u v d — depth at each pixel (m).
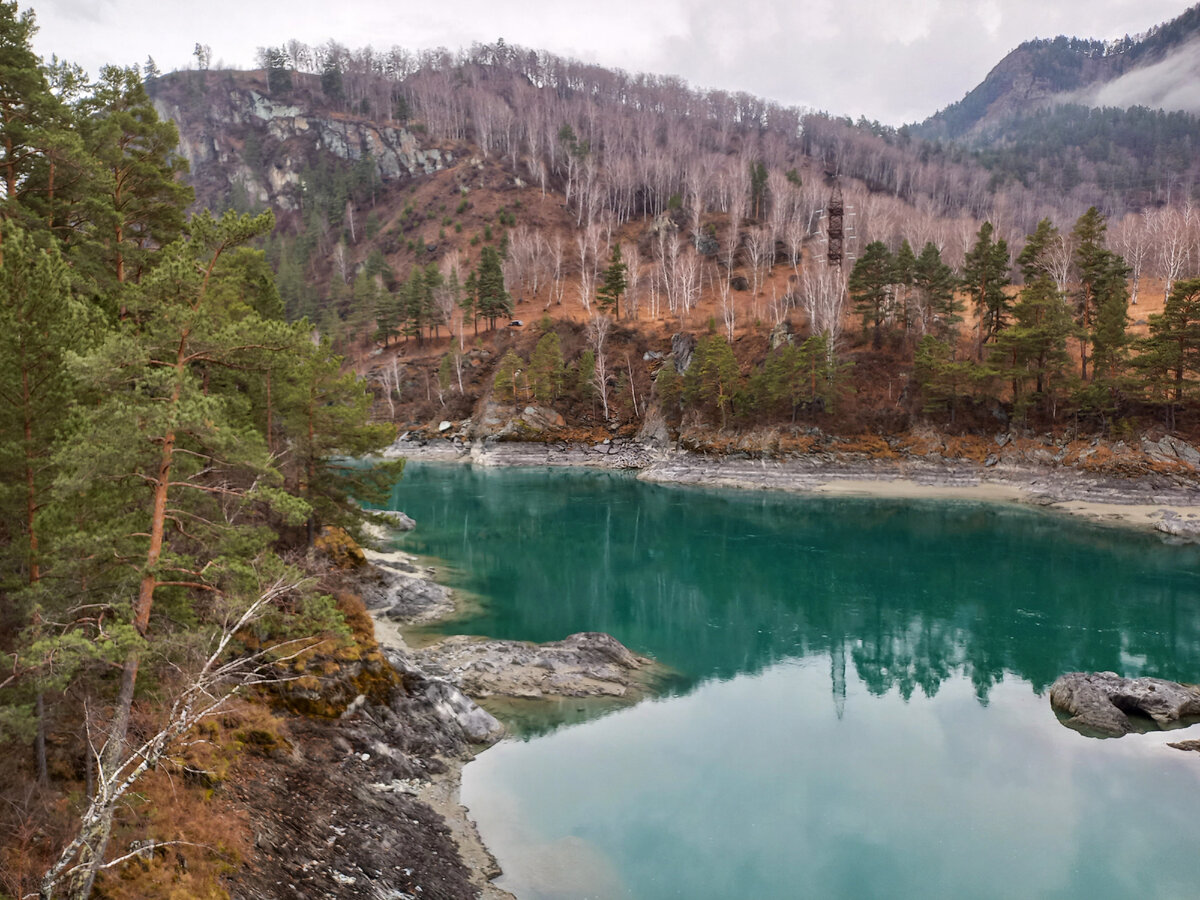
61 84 25.11
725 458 93.88
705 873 20.28
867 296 99.12
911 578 52.72
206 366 19.39
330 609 17.06
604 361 120.50
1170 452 74.19
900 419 91.31
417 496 84.38
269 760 19.91
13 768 13.65
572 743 27.92
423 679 27.78
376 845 18.72
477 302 138.25
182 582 14.93
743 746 28.23
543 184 184.12
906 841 22.23
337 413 34.00
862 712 31.52
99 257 23.81
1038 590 49.47
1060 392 83.44
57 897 11.52
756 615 44.91
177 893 13.00
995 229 146.12
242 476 21.42
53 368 14.48
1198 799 24.67
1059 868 20.97
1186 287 71.62
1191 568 53.84
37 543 14.19
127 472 14.26
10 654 12.88
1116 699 31.22
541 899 18.81
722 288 136.38
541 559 57.84
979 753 27.89
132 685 12.95
